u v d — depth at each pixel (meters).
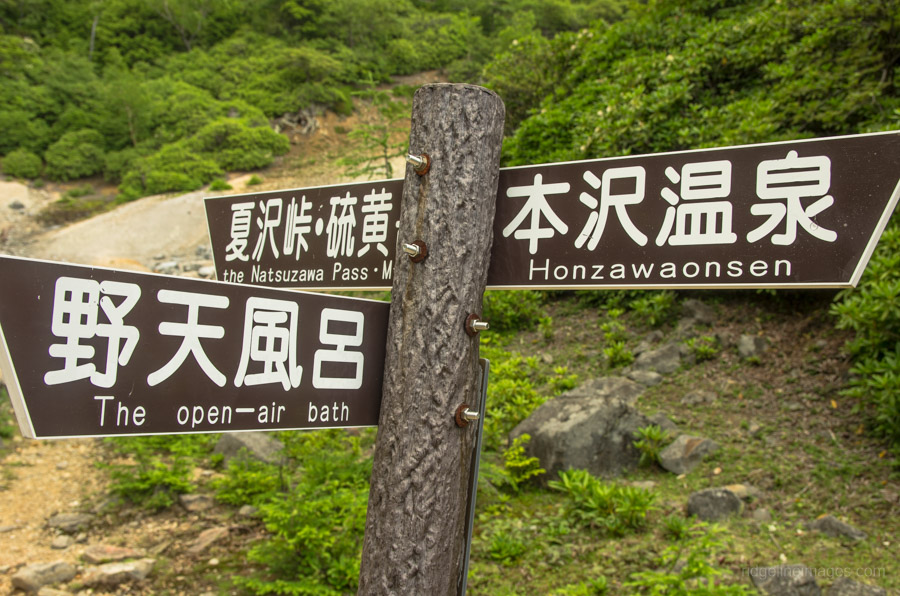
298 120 24.67
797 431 4.39
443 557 1.41
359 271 1.80
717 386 5.12
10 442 6.62
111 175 22.81
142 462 5.46
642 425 4.65
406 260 1.47
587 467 4.40
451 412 1.42
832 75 5.82
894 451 3.84
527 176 1.59
